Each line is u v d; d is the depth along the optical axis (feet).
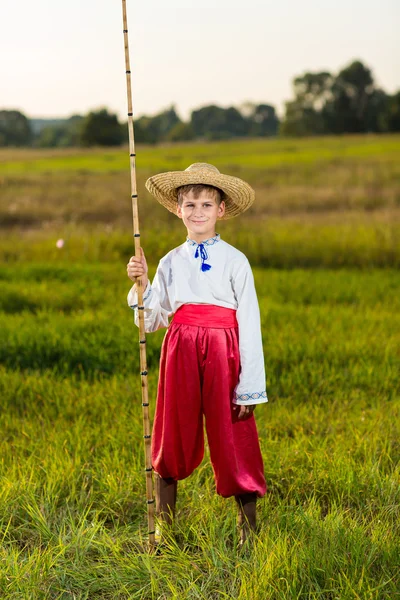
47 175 99.14
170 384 11.45
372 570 10.62
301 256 41.70
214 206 11.42
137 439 15.26
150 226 50.65
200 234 11.42
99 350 21.77
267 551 10.82
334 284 33.14
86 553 11.56
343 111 372.99
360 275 36.50
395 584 10.25
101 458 14.43
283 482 13.70
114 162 131.85
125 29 10.50
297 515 12.09
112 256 42.73
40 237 48.08
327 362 20.70
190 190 11.28
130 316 26.32
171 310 11.64
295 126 378.73
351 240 42.93
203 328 11.28
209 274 11.23
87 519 12.78
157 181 11.57
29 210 64.95
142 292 10.89
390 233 44.06
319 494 13.24
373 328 24.75
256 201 67.05
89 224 55.93
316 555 10.64
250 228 48.98
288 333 23.59
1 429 16.44
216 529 11.82
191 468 11.86
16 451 14.87
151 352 21.63
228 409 11.35
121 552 11.72
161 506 11.90
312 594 9.98
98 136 302.45
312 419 16.63
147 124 522.88
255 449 11.76
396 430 15.71
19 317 26.17
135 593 10.36
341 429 16.08
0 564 10.86
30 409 17.70
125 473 13.78
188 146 187.42
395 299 29.81
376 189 72.28
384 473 14.10
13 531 12.19
